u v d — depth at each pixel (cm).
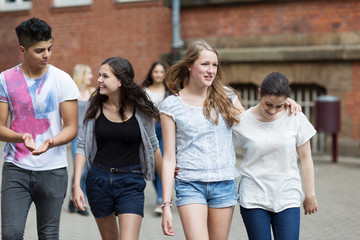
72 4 2008
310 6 1647
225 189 519
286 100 520
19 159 518
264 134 513
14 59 2014
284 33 1684
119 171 542
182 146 520
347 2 1599
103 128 547
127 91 540
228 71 1752
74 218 903
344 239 791
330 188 1180
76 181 554
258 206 509
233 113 521
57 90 527
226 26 1762
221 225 520
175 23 1794
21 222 513
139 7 1909
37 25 496
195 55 513
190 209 502
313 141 1700
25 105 518
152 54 1903
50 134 528
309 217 927
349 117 1612
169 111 519
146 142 554
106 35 1966
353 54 1575
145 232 823
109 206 546
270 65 1698
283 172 512
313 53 1622
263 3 1703
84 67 987
